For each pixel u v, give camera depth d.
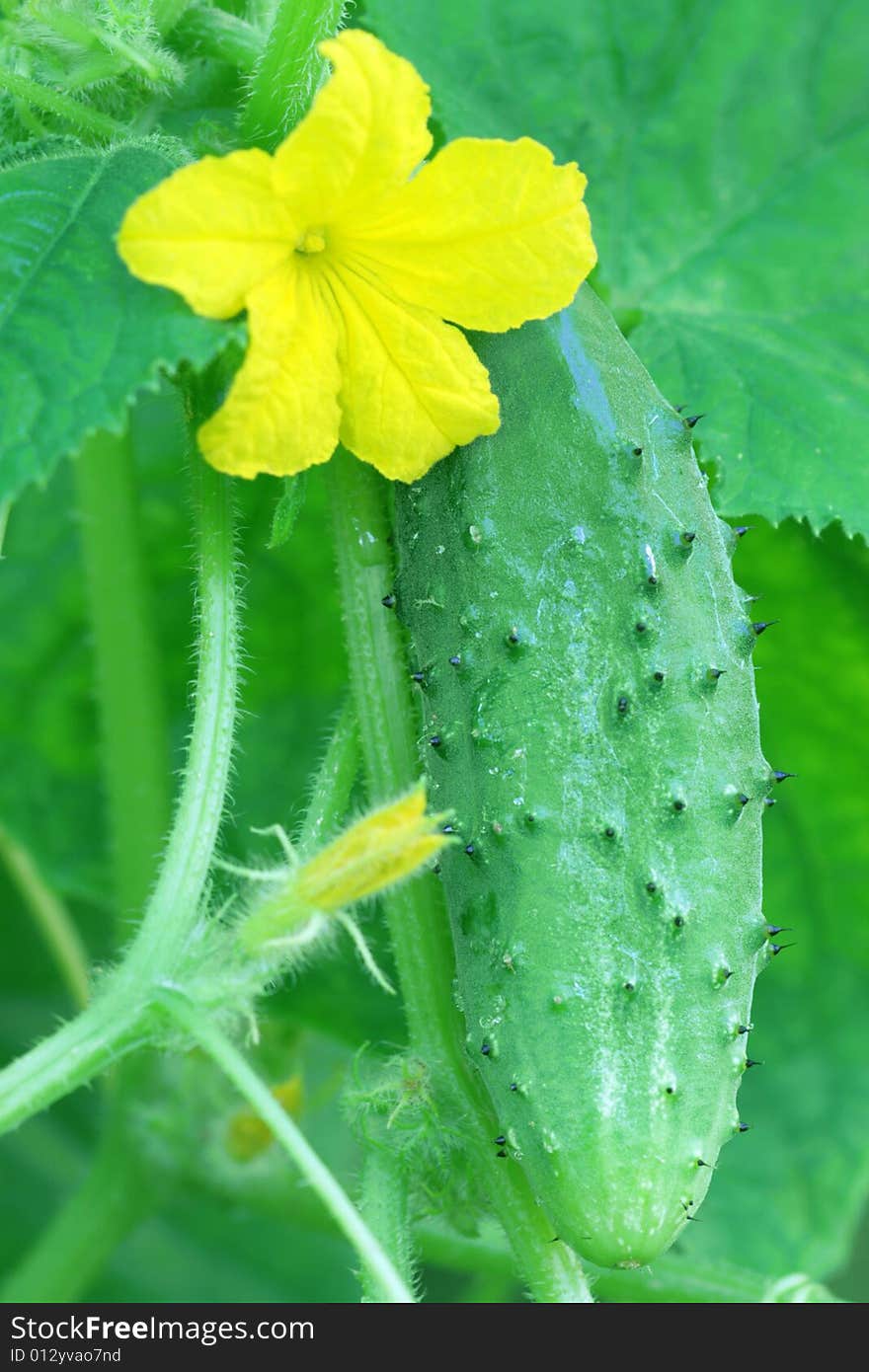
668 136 0.54
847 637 0.57
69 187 0.46
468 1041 0.46
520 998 0.45
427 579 0.47
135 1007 0.46
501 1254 0.52
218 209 0.44
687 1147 0.45
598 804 0.45
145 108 0.49
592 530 0.46
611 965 0.45
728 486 0.50
